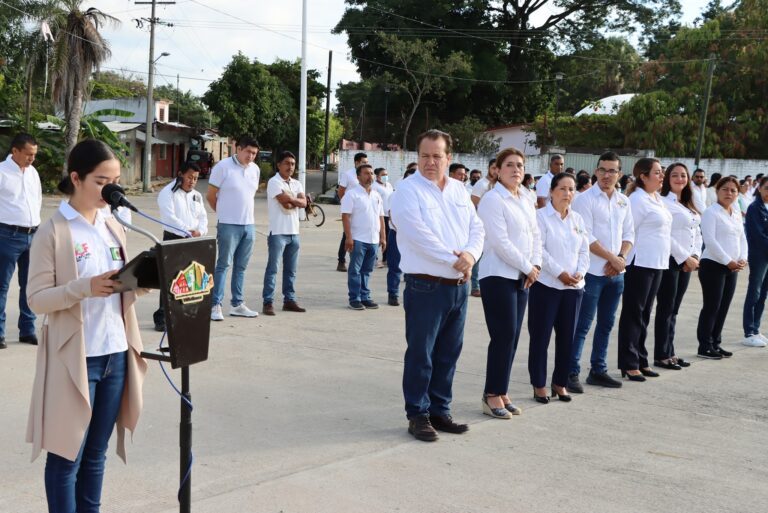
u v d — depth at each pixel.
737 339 9.02
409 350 5.09
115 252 3.42
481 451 4.88
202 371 6.45
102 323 3.28
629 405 6.13
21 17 29.73
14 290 9.53
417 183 5.08
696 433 5.46
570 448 5.02
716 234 7.88
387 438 5.05
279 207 8.83
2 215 6.76
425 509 3.95
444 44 41.56
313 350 7.37
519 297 5.60
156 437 4.86
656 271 6.86
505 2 43.31
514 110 46.94
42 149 31.45
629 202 6.88
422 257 5.00
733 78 32.38
